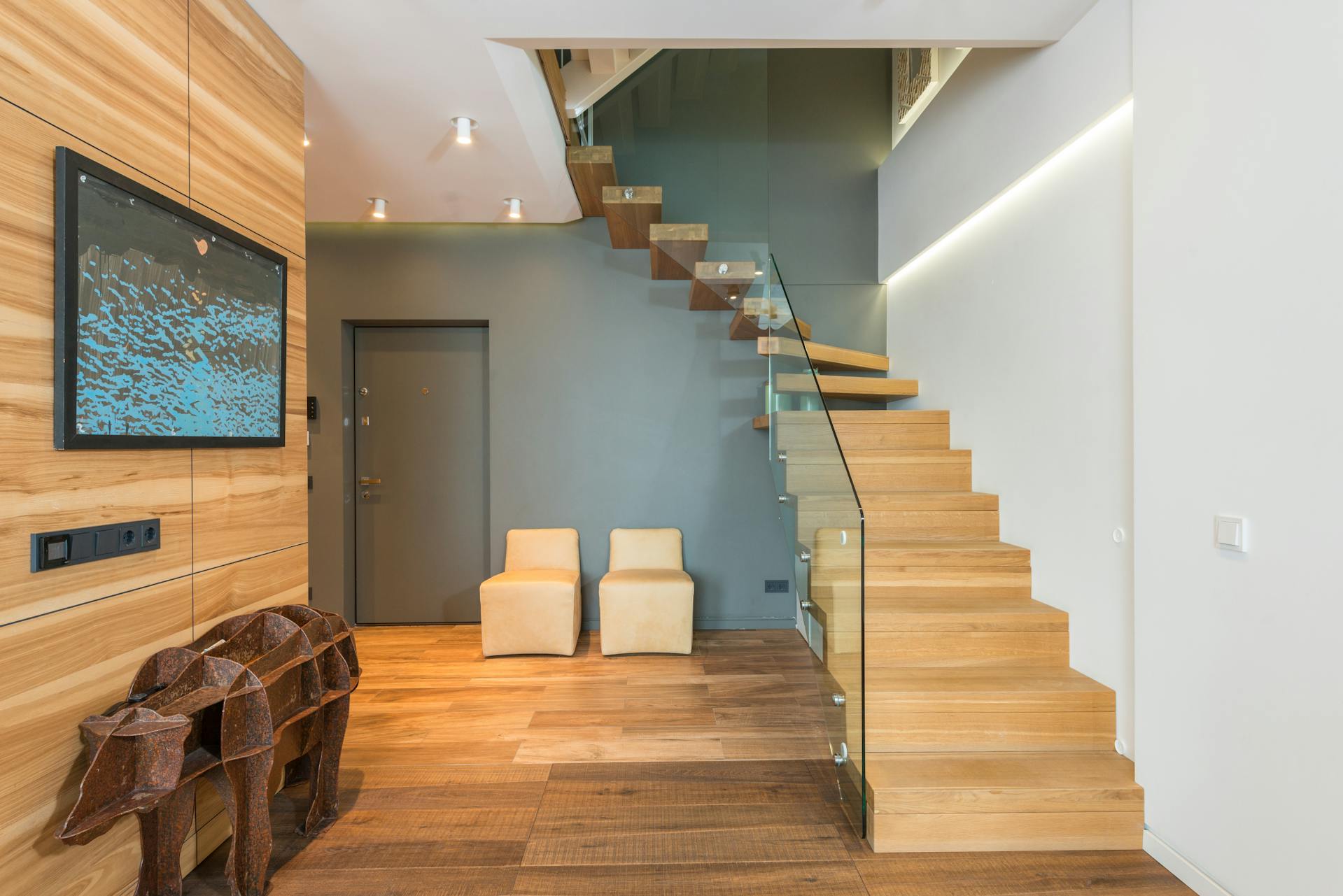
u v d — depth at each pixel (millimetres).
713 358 4914
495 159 3586
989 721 2568
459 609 5039
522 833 2328
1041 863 2168
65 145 1569
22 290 1462
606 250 4883
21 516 1462
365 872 2113
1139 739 2273
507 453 4863
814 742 3037
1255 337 1832
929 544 3420
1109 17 2525
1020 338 3334
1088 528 2789
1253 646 1833
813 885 2057
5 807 1435
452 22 2459
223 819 2262
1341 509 1598
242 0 2281
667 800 2543
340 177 3826
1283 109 1751
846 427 4176
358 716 3330
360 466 5027
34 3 1490
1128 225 2549
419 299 4836
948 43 2824
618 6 2408
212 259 2062
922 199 4465
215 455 2123
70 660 1589
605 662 4168
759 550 4953
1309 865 1666
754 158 4059
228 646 1940
